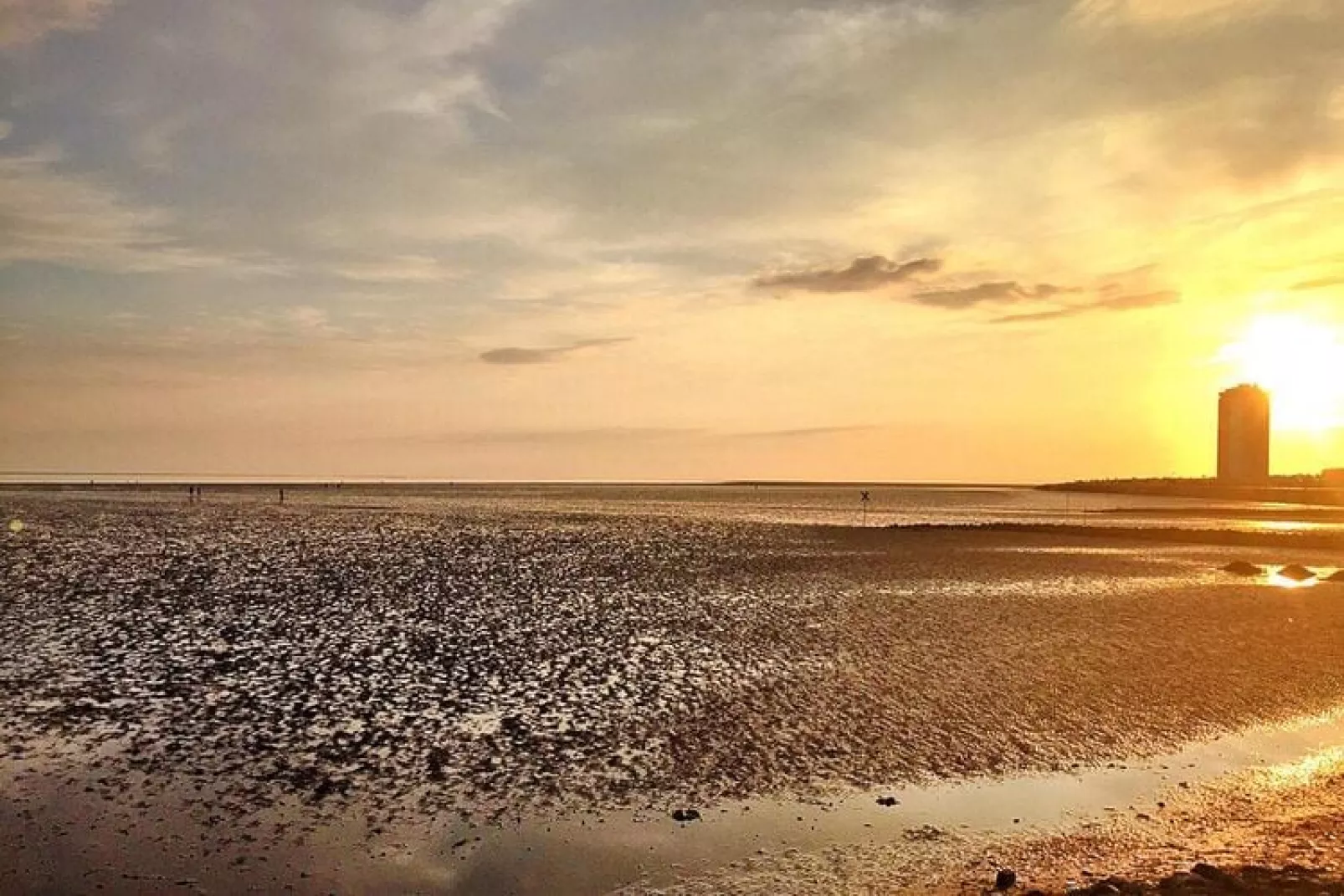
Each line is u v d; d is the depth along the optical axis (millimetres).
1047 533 84500
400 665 26297
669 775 17656
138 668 25625
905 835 14992
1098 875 13000
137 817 15477
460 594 40406
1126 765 18422
